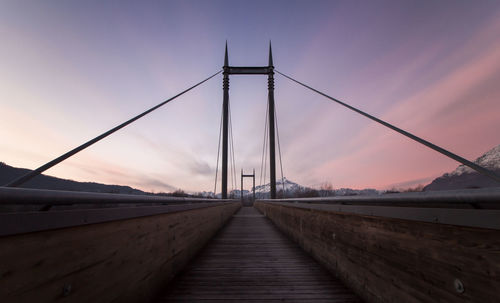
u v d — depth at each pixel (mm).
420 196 1165
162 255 2154
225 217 8250
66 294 1006
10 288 769
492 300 860
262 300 1977
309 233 3561
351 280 2135
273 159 17750
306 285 2314
